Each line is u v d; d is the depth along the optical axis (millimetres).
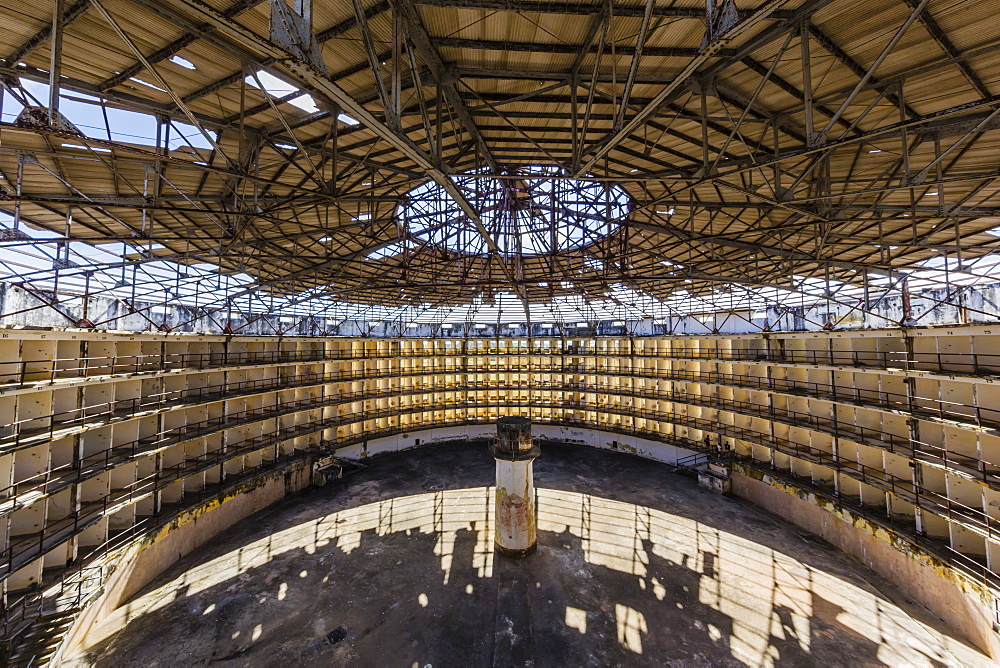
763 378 26688
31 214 15938
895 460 17891
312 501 24906
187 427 21172
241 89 9703
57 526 14109
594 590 16078
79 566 13930
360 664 12664
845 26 8758
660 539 20078
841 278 27547
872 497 18734
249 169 14758
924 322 21469
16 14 7555
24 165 12500
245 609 15055
